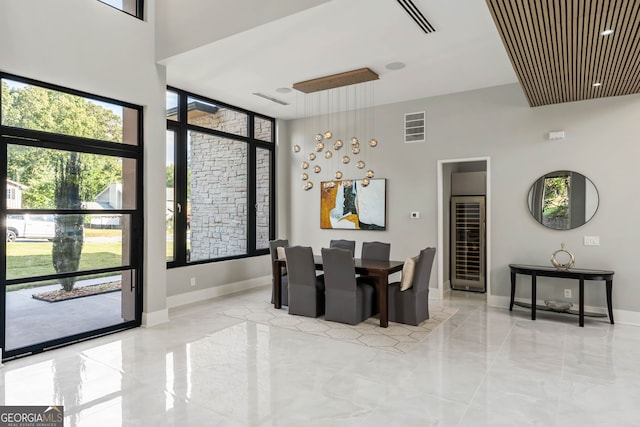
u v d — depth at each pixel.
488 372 3.40
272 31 4.00
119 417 2.65
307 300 5.15
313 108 6.95
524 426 2.56
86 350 3.93
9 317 3.69
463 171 7.56
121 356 3.76
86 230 4.29
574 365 3.55
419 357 3.75
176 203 5.88
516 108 5.55
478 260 6.92
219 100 6.47
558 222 5.27
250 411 2.73
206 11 4.33
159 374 3.35
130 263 4.67
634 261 4.83
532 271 5.04
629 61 3.68
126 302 4.64
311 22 3.81
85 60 4.14
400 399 2.91
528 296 5.54
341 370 3.44
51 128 3.98
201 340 4.23
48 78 3.85
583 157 5.11
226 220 6.74
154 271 4.82
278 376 3.31
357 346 4.05
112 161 4.52
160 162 4.90
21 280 3.77
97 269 4.37
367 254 6.07
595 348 3.98
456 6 3.48
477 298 6.32
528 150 5.47
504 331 4.55
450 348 4.00
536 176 5.42
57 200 4.05
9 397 2.94
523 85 4.46
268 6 3.83
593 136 5.05
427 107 6.27
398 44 4.27
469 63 4.81
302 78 5.41
